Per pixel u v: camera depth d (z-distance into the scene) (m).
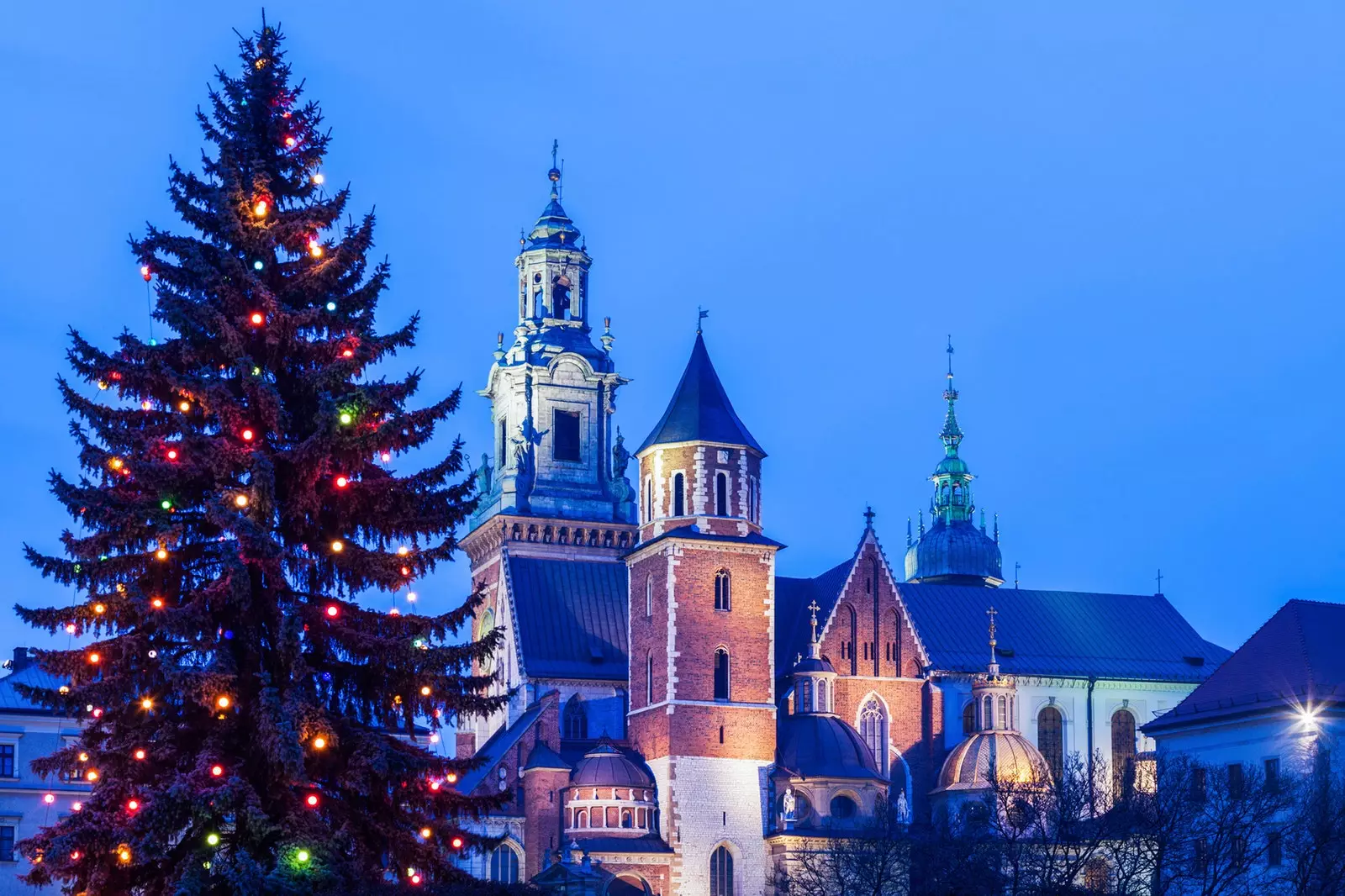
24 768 114.19
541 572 149.75
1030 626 157.25
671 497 137.25
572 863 120.62
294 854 44.84
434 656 49.28
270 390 47.47
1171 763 104.69
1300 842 90.94
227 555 45.94
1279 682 110.00
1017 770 135.38
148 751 46.78
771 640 135.25
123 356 48.59
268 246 49.59
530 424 166.50
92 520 46.75
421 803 49.31
